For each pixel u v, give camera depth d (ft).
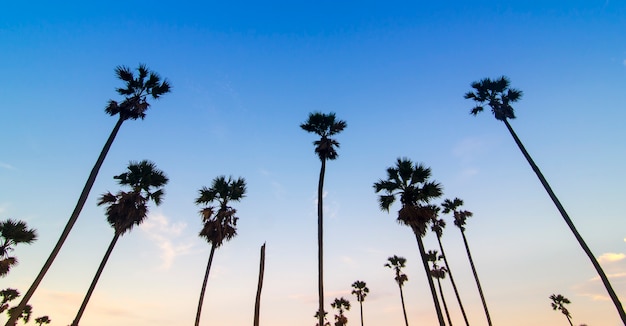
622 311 55.52
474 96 89.61
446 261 121.08
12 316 49.52
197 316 73.77
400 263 172.45
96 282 67.77
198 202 90.12
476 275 123.54
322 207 70.18
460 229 135.44
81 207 60.08
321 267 62.75
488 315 115.03
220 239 84.28
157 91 77.77
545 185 69.82
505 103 83.56
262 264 72.64
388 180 79.15
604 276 58.90
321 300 59.82
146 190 80.64
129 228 76.54
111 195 76.59
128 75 76.28
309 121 83.71
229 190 92.73
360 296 201.46
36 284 52.37
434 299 62.80
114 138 68.28
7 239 69.92
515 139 77.77
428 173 75.41
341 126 82.94
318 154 79.36
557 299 211.20
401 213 72.13
